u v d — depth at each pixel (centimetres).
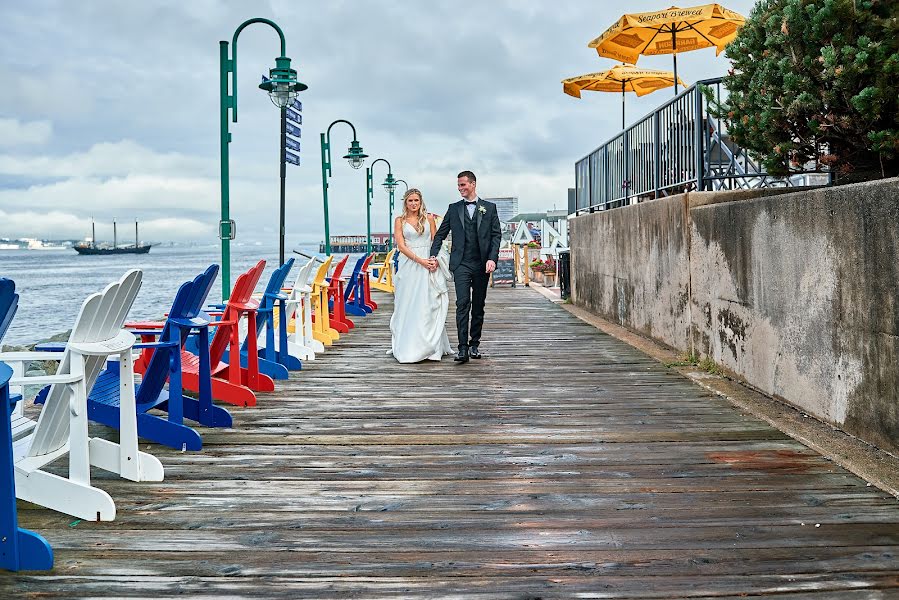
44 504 353
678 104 877
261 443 493
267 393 667
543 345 973
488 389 679
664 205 888
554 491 389
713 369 737
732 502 368
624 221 1101
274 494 388
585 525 340
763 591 273
